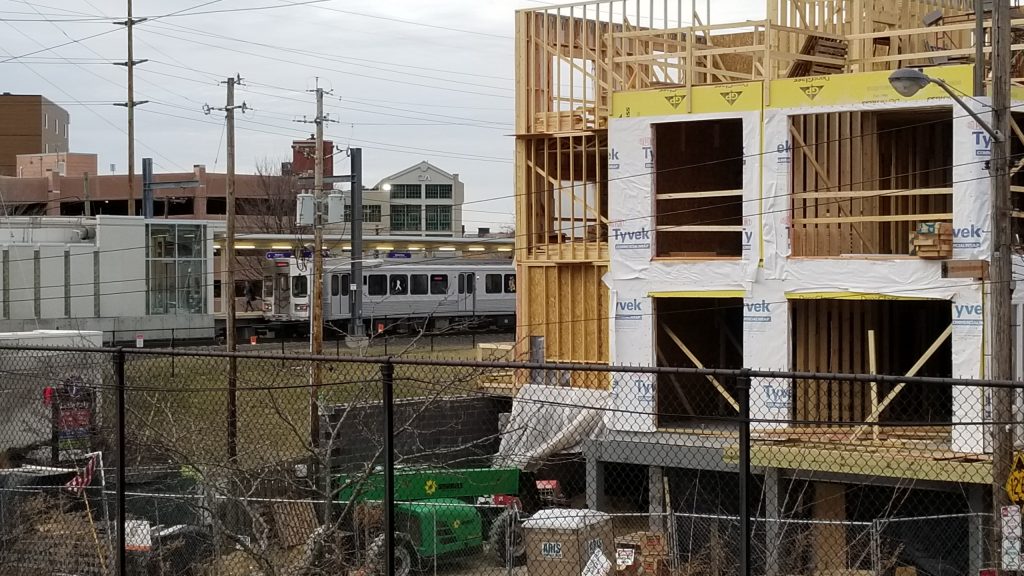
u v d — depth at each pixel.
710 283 22.28
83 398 17.62
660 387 25.30
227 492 14.44
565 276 28.52
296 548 15.52
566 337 28.42
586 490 23.08
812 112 21.22
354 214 48.41
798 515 20.83
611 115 23.03
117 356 13.11
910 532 20.58
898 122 23.80
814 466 19.72
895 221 22.45
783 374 10.31
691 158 26.09
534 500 22.47
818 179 22.47
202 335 50.47
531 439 25.20
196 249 50.81
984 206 20.03
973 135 20.03
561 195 28.64
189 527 15.69
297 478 15.70
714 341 26.34
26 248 46.03
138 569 14.90
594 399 25.95
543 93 28.69
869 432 21.30
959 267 19.75
